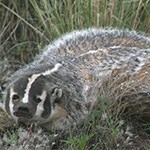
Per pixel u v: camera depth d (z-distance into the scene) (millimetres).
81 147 11555
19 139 11922
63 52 13734
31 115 11680
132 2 15305
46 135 12203
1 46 16031
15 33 16406
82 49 13719
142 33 15047
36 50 15953
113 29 14906
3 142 11992
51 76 12242
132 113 12906
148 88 12805
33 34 16188
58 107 12078
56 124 12250
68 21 15117
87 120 12273
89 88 12664
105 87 12734
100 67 13047
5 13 16422
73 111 12312
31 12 16297
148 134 12836
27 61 16062
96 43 13953
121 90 12742
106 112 12453
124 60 13203
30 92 11703
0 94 12672
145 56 13367
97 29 14734
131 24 15305
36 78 11938
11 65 15805
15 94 11781
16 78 12305
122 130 12242
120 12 15156
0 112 12719
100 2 15070
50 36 15258
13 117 12242
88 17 14953
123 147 12078
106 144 12000
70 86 12398
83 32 14633
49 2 15766
